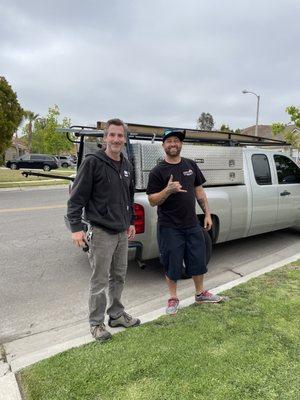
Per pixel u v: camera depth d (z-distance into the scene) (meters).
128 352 2.90
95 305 3.15
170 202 3.60
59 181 23.30
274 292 4.07
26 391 2.48
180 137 3.55
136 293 4.47
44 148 56.94
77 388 2.48
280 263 5.19
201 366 2.71
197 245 3.71
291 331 3.21
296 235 7.33
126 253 3.31
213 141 6.36
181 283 4.79
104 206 3.04
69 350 2.94
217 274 5.12
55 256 6.14
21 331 3.55
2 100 19.33
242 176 5.60
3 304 4.19
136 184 4.45
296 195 6.72
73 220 2.97
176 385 2.51
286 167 6.67
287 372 2.64
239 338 3.10
